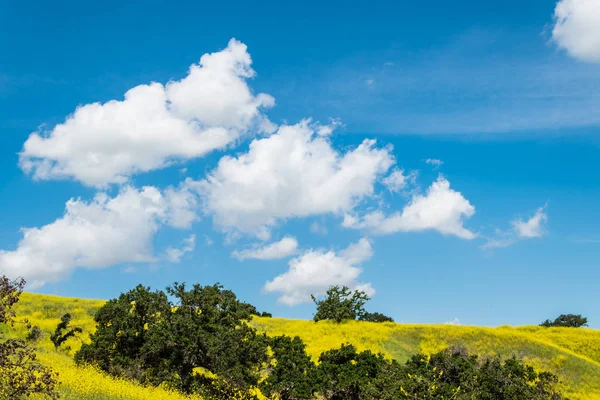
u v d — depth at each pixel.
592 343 62.81
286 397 37.25
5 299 15.08
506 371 35.59
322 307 87.38
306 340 60.66
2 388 15.11
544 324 90.94
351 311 86.31
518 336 61.47
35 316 52.16
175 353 34.12
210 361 35.28
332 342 59.69
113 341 35.09
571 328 70.12
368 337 61.72
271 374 38.47
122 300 35.69
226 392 35.16
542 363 55.34
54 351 38.97
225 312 36.59
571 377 52.66
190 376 35.59
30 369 15.58
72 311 55.50
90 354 33.72
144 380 32.97
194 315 35.78
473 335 62.03
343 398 37.06
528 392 34.28
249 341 36.12
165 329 34.28
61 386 24.02
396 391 33.62
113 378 30.75
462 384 34.69
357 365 37.91
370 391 34.12
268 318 72.31
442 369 36.94
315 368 38.16
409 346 60.31
